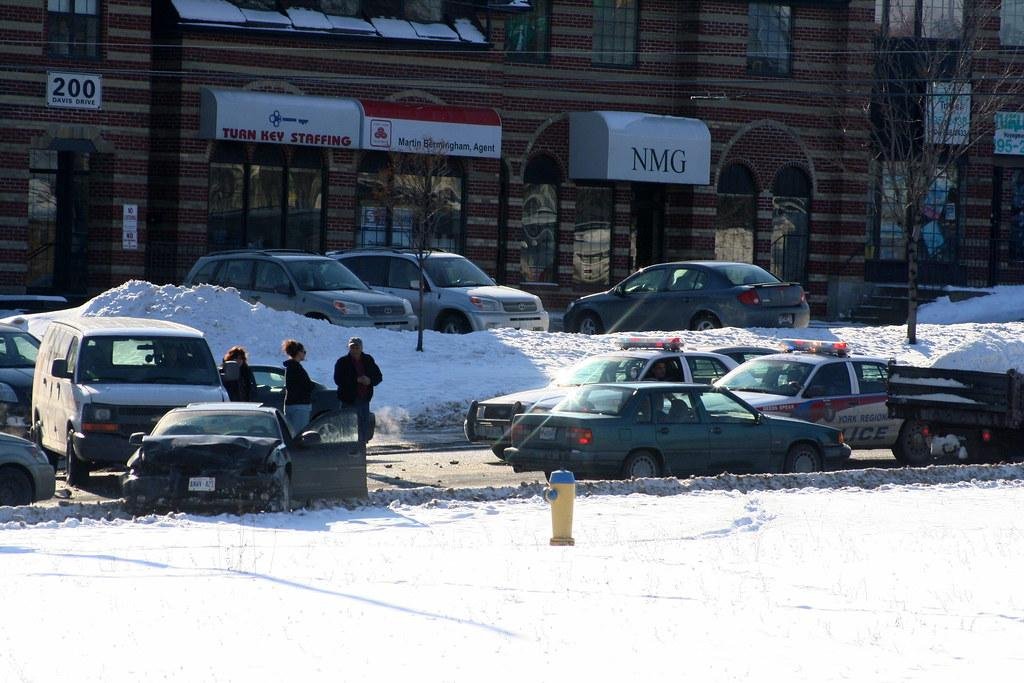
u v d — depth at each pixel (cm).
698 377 7988
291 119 12669
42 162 12388
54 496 6003
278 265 10350
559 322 13762
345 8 13162
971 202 15600
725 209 14875
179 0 12512
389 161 13388
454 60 13525
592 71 14400
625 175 14088
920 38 14850
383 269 11044
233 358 7019
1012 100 15400
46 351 6994
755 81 14825
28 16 11844
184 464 5350
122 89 12194
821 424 7494
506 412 7269
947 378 7194
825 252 15238
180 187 12481
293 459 5578
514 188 14112
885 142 14912
